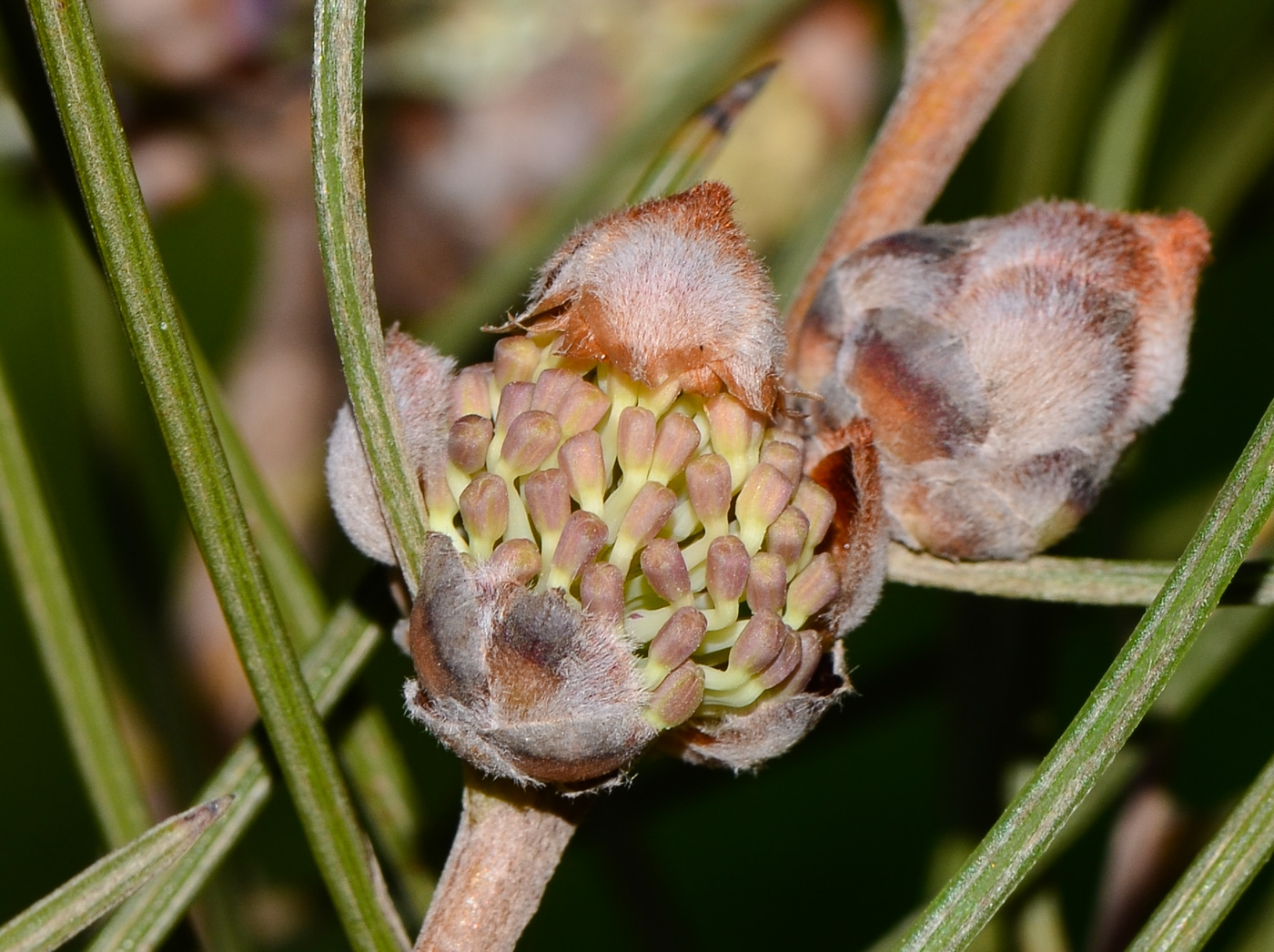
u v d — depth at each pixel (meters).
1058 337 0.14
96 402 0.17
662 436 0.13
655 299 0.13
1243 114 0.17
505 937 0.13
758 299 0.13
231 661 0.20
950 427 0.14
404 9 0.20
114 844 0.15
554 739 0.13
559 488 0.13
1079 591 0.14
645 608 0.13
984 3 0.14
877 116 0.17
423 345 0.13
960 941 0.13
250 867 0.18
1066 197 0.17
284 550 0.15
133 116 0.19
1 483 0.14
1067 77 0.17
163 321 0.13
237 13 0.18
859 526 0.13
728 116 0.14
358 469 0.13
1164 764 0.16
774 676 0.13
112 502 0.17
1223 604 0.13
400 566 0.13
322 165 0.13
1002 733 0.16
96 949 0.13
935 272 0.14
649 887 0.16
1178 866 0.16
